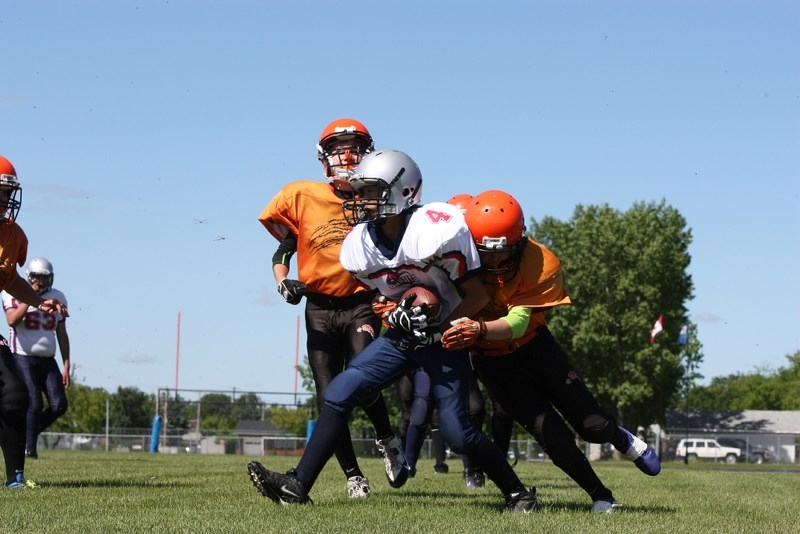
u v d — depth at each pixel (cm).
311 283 1002
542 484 1307
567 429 829
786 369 15125
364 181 753
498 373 830
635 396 7019
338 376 811
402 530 652
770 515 861
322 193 1010
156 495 925
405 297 767
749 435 9812
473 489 1117
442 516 750
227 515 731
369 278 794
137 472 1395
